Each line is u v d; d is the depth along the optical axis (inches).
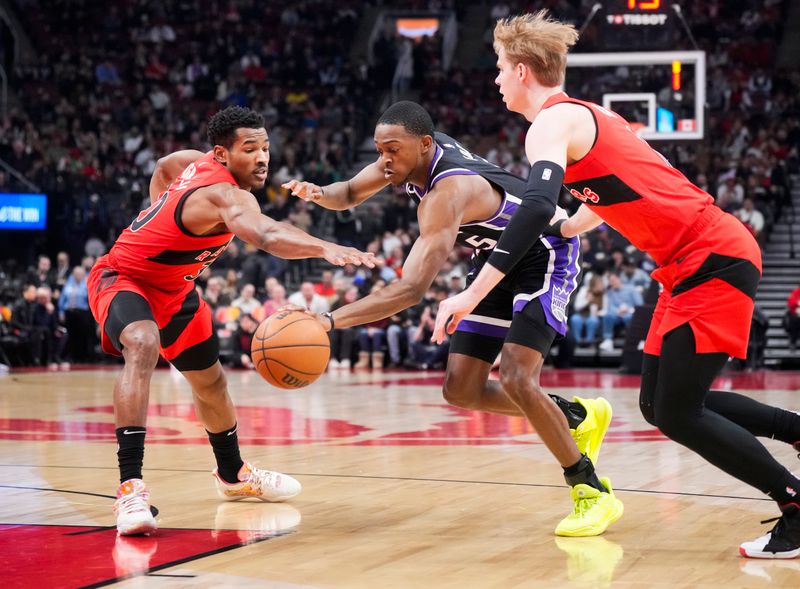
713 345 205.6
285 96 1396.4
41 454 365.4
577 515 230.4
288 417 507.5
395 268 940.0
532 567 198.2
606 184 209.3
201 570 193.8
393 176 240.1
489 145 1291.8
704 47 1359.5
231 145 243.6
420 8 1583.4
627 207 210.1
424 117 236.5
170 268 249.6
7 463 342.0
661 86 775.7
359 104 1380.4
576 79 1064.2
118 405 232.7
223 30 1510.8
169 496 280.5
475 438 416.8
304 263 1087.6
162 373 898.1
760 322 878.4
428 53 1472.7
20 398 618.8
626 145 209.3
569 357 910.4
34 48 1498.5
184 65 1462.8
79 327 1008.9
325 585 183.0
